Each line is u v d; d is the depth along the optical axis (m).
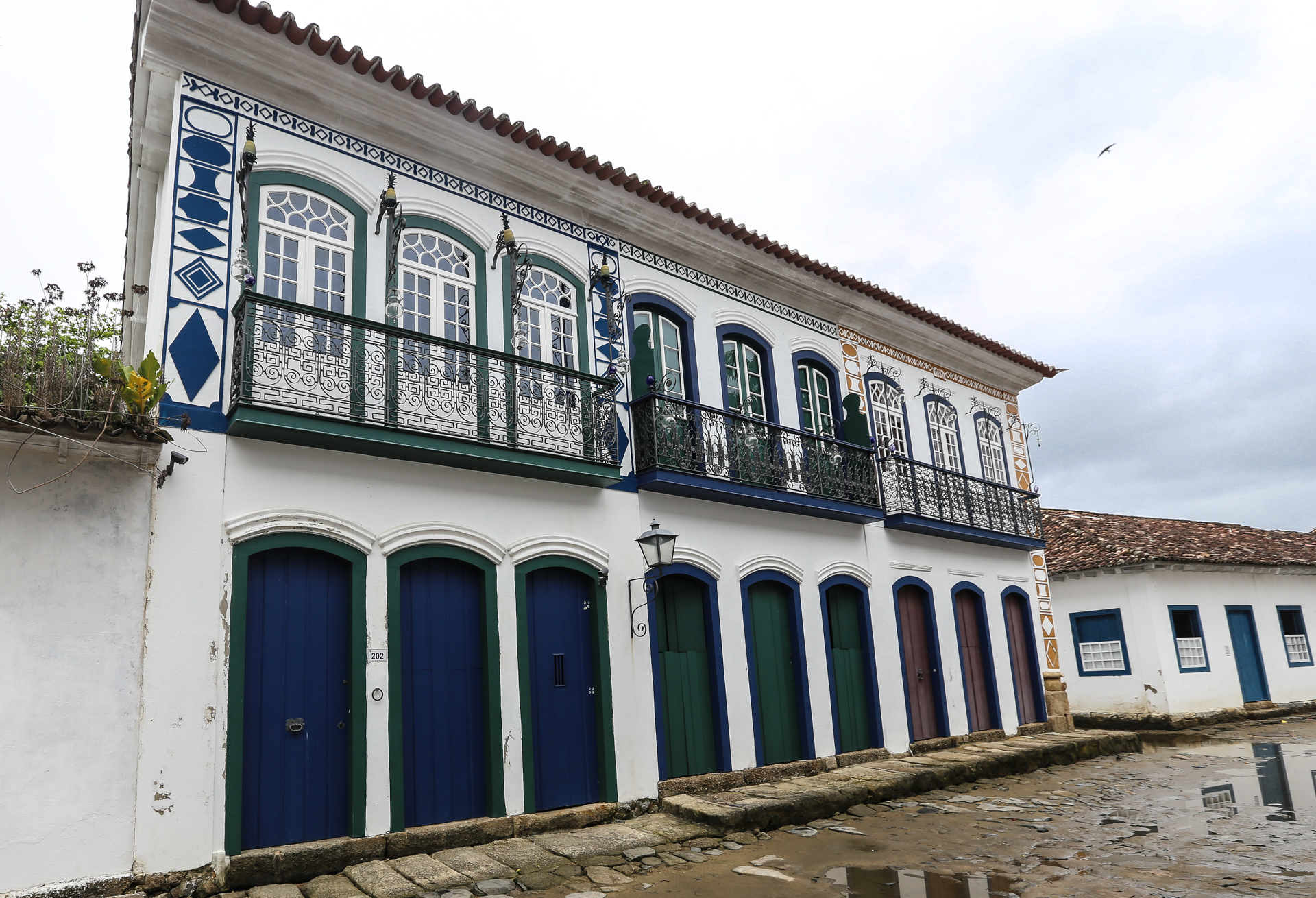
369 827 6.60
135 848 5.59
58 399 5.67
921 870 6.36
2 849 5.15
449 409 7.65
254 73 7.39
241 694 6.23
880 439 13.00
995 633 13.76
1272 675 18.78
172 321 6.57
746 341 11.45
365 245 7.89
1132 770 11.19
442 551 7.55
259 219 7.27
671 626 9.39
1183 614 17.62
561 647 8.30
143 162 8.28
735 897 5.77
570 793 7.99
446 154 8.62
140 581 5.94
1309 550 22.62
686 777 8.93
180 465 6.28
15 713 5.34
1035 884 5.90
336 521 6.95
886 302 12.99
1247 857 6.45
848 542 11.62
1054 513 21.17
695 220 10.42
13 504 5.57
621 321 9.88
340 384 7.08
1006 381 16.17
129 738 5.70
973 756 10.92
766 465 10.30
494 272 8.78
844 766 10.51
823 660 10.76
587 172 9.38
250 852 6.08
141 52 7.23
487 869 6.30
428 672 7.37
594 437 8.62
